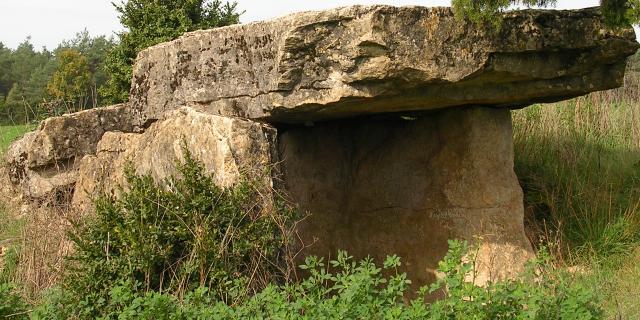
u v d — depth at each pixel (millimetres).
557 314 4062
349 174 7605
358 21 5223
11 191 9406
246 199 5227
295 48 5477
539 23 5605
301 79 5570
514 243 6656
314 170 7520
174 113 6668
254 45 6004
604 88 6293
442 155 6914
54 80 19219
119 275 4930
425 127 7113
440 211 6840
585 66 6012
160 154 6602
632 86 11844
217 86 6449
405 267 6973
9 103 22422
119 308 4715
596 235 7277
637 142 9727
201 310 4230
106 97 13227
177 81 6965
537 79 5957
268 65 5836
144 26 12828
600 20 5820
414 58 5270
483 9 5238
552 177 8508
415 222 6992
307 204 7426
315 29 5395
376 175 7375
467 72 5418
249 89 6113
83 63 20344
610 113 10305
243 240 5062
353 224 7414
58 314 4824
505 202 6711
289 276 5188
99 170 7891
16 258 6715
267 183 5363
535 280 5695
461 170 6754
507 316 4027
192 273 4961
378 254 7184
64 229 6273
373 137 7562
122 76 12812
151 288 4992
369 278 4141
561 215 7723
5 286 4828
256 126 5641
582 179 8438
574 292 4141
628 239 7266
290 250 5418
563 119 9867
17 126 14891
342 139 7715
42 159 8422
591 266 6719
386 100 5742
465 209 6703
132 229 5000
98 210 5195
